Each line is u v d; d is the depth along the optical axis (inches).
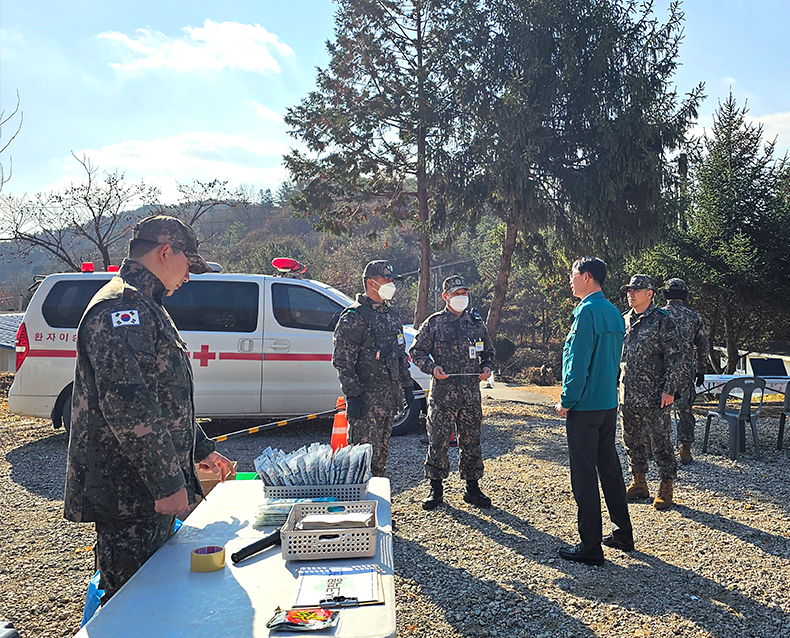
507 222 603.5
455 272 2142.0
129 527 87.4
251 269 1979.6
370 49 632.4
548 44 555.2
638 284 199.9
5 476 237.1
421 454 271.1
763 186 607.5
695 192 635.5
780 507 200.2
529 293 1654.8
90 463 85.6
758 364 339.6
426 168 646.5
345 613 63.5
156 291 93.0
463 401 195.8
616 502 163.6
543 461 262.5
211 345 292.4
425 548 164.4
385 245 756.0
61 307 285.4
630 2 575.2
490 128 577.0
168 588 69.6
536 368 1042.7
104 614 63.6
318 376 299.4
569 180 563.2
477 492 200.5
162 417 83.4
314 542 78.0
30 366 281.3
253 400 295.1
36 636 118.3
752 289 587.5
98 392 81.8
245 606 65.4
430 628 122.9
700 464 258.4
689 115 561.6
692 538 172.9
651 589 141.0
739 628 123.9
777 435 320.2
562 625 124.5
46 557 157.6
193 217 898.7
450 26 600.7
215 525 89.8
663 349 195.6
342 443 230.5
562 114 578.2
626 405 204.1
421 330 197.9
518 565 153.9
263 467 100.2
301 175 701.3
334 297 306.8
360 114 643.5
